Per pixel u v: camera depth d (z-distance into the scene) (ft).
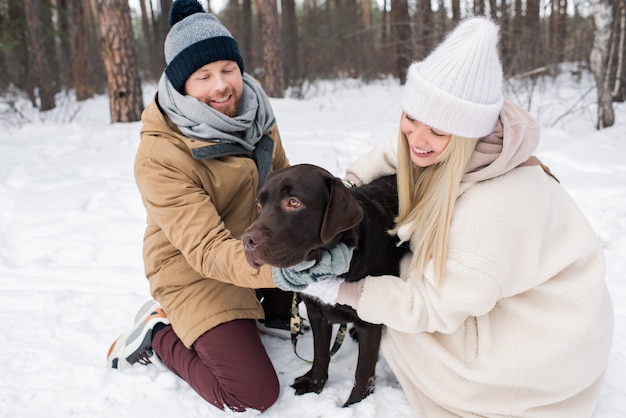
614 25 22.06
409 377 7.02
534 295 6.18
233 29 65.98
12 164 20.57
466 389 6.46
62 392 7.54
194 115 7.47
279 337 9.21
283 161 9.58
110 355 8.16
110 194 15.94
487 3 28.91
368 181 8.02
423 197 6.66
